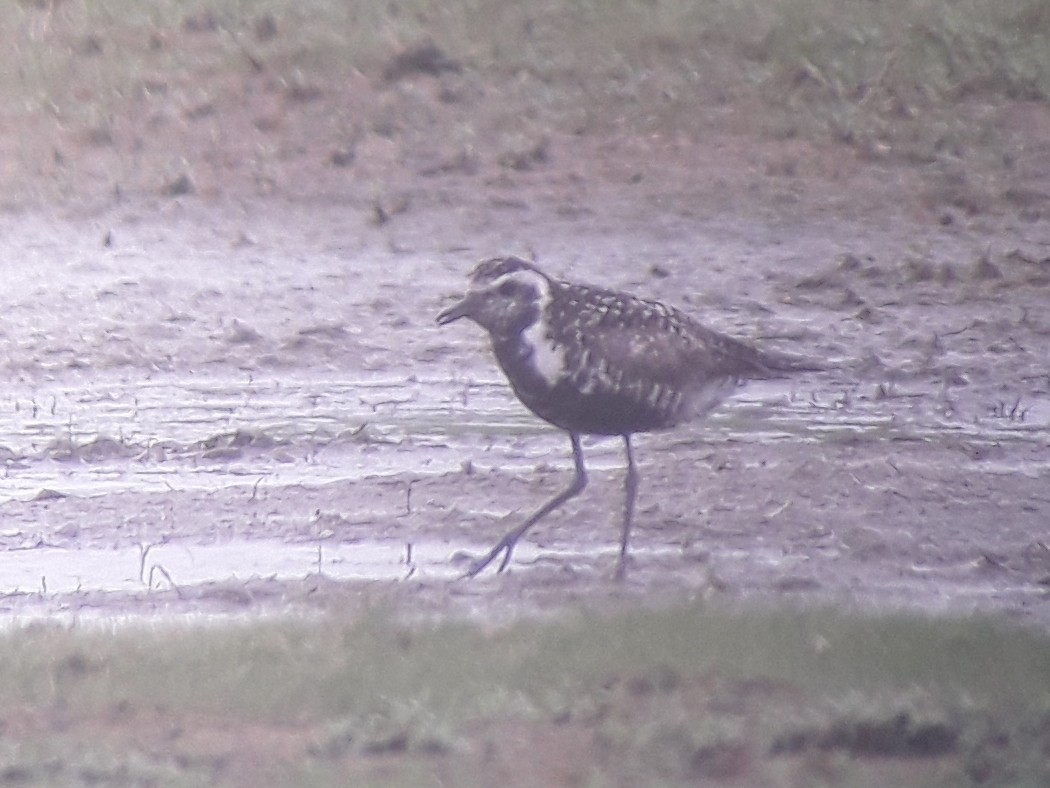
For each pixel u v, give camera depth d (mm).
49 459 15727
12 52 26281
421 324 19703
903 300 20891
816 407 17328
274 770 9469
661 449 15820
